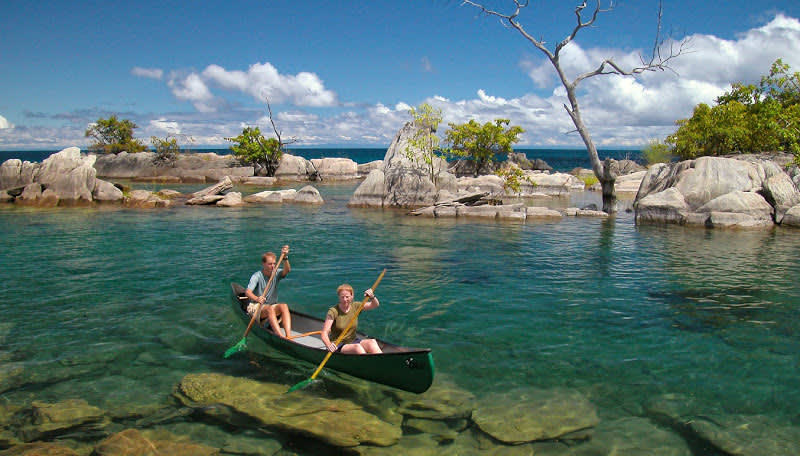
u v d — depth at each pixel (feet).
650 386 20.45
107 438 16.28
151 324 27.37
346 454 15.74
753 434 16.96
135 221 69.97
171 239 55.47
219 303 31.30
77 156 95.86
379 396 19.67
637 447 16.17
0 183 95.04
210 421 17.54
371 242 54.65
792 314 29.50
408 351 18.49
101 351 23.63
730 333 26.40
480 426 17.42
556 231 63.41
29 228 62.28
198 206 91.81
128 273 39.06
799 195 67.51
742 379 21.11
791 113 84.64
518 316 29.19
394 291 34.53
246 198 101.45
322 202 100.22
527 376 21.38
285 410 18.44
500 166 165.17
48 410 18.13
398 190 91.20
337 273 39.96
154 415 17.90
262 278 25.72
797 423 17.66
